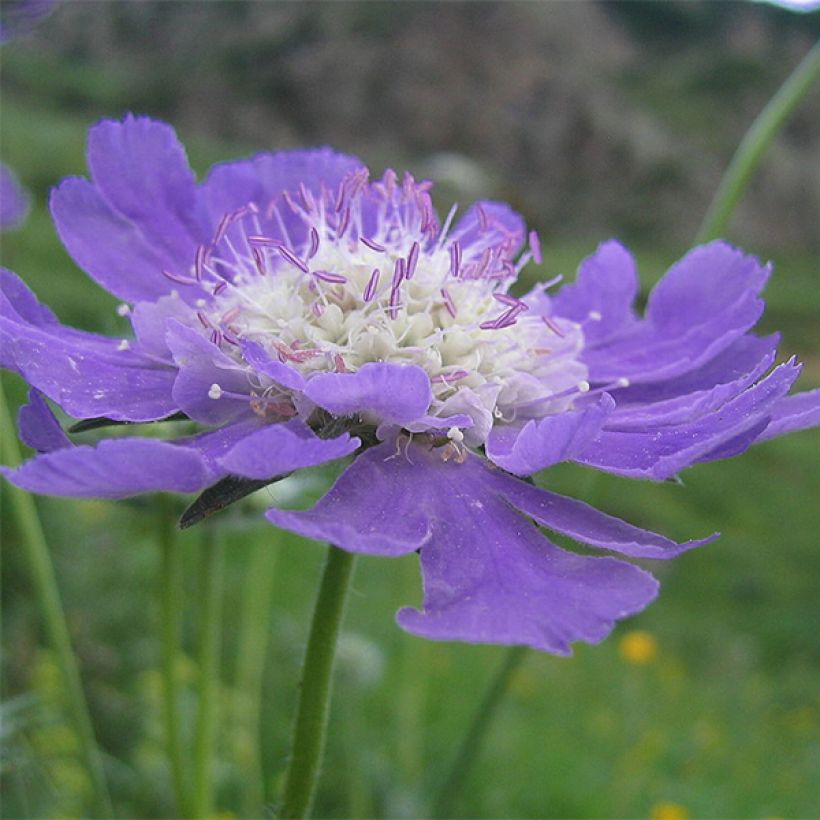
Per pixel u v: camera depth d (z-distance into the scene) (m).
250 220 0.10
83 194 0.09
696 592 0.47
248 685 0.20
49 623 0.10
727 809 0.26
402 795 0.18
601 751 0.27
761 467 0.68
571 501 0.08
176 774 0.11
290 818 0.08
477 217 0.10
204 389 0.08
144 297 0.09
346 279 0.08
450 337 0.08
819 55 0.11
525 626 0.06
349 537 0.06
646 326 0.10
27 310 0.08
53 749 0.17
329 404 0.07
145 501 0.10
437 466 0.08
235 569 0.28
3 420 0.10
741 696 0.34
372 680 0.17
